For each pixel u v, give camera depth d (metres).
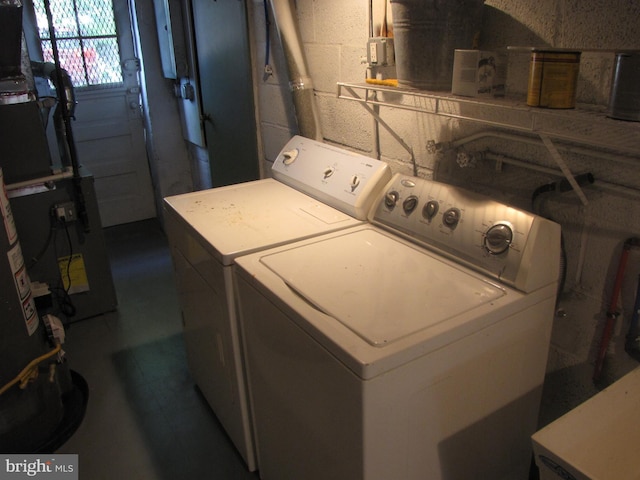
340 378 1.12
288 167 2.19
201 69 3.38
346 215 1.84
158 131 4.02
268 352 1.45
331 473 1.29
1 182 1.85
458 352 1.18
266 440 1.67
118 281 3.37
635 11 1.14
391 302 1.26
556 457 0.94
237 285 1.55
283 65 2.51
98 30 3.83
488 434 1.38
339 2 2.00
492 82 1.32
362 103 1.71
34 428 2.00
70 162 2.71
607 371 1.40
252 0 2.63
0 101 2.36
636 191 1.22
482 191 1.62
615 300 1.32
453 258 1.46
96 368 2.50
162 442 2.04
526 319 1.31
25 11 3.52
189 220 1.83
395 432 1.15
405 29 1.42
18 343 1.92
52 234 2.69
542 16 1.33
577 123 1.26
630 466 1.00
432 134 1.74
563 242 1.41
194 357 2.18
